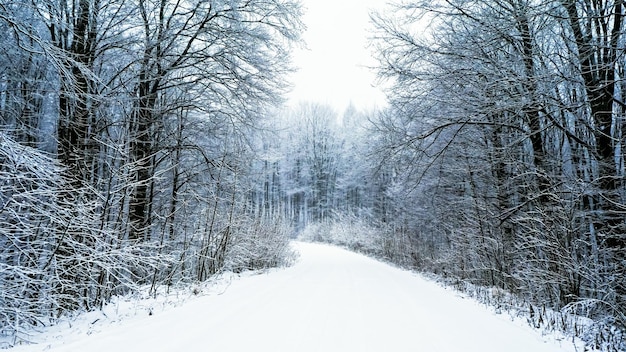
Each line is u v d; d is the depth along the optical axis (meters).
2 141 4.74
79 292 6.43
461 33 9.12
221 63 10.77
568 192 8.12
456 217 16.72
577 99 8.56
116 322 5.42
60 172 6.11
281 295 8.23
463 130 11.40
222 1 10.09
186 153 12.97
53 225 5.95
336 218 50.38
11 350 3.98
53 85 8.76
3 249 5.40
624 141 7.50
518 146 10.77
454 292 10.23
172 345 4.30
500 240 12.79
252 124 12.10
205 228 11.53
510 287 11.09
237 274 13.05
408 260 21.25
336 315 6.19
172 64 10.62
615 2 6.63
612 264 7.20
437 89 9.43
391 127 10.66
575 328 5.73
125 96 9.52
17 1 6.41
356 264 19.08
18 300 4.72
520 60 7.64
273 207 57.41
